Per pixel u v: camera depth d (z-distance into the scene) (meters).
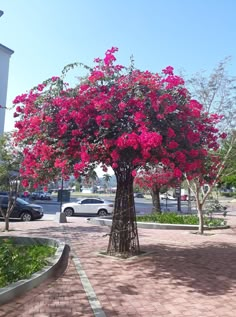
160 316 5.61
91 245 11.77
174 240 13.39
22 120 8.80
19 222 20.55
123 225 9.87
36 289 6.70
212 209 21.02
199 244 12.51
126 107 8.29
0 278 6.49
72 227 17.66
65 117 8.28
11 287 6.14
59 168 9.04
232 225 19.61
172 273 8.24
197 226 17.16
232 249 11.54
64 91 8.71
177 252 10.79
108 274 8.05
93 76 8.62
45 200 48.78
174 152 8.12
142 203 49.69
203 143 9.41
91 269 8.44
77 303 6.05
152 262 9.25
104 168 9.09
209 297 6.58
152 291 6.89
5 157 16.12
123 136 7.70
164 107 8.13
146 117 8.08
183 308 5.98
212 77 15.48
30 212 22.28
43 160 8.87
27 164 8.98
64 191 26.53
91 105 8.20
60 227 17.66
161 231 16.36
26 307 5.78
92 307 5.87
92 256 9.87
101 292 6.75
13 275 6.69
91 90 8.48
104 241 12.73
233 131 15.05
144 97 8.19
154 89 8.24
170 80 8.63
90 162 8.59
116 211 9.92
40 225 18.72
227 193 61.94
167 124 8.20
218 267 8.89
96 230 16.31
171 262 9.33
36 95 8.82
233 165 15.59
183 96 8.71
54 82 8.75
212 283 7.49
